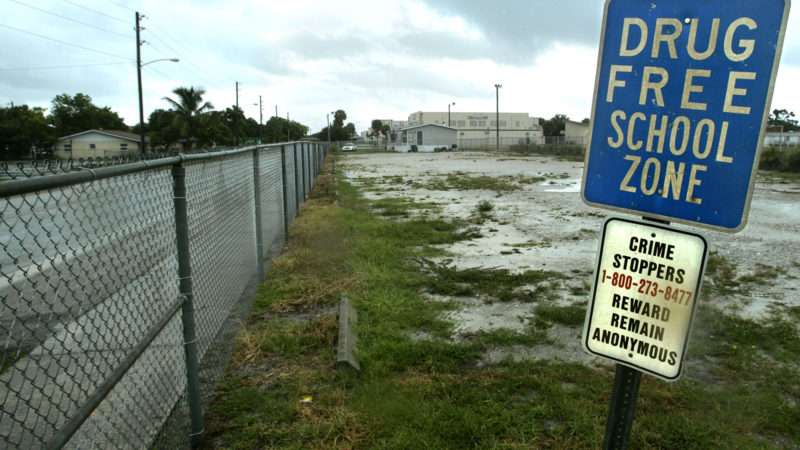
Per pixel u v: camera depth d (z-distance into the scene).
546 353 4.62
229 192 4.83
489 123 118.19
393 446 3.19
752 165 1.60
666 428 3.38
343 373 4.08
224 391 3.88
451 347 4.57
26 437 2.46
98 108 85.94
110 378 2.18
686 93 1.68
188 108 61.78
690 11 1.65
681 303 1.73
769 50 1.55
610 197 1.85
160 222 3.01
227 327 4.66
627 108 1.79
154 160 2.74
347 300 5.51
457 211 13.58
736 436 3.35
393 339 4.82
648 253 1.78
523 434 3.32
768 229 10.60
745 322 5.29
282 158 9.01
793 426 3.48
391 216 12.80
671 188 1.73
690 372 4.25
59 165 2.14
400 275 6.96
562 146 53.34
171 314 2.95
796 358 4.51
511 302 6.02
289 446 3.19
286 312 5.59
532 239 9.74
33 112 54.94
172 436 3.10
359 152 80.19
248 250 5.83
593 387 3.90
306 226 10.25
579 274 7.21
